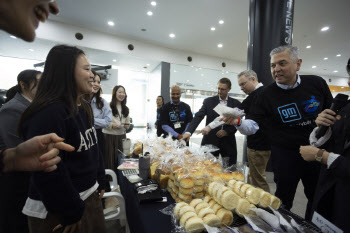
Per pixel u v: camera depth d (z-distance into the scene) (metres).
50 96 0.69
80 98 0.94
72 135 0.75
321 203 0.88
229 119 1.33
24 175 1.11
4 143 1.07
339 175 0.75
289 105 1.29
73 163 0.78
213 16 4.39
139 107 9.34
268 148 2.00
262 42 2.29
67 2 3.97
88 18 4.63
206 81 7.40
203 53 7.16
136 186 1.02
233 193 0.72
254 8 2.38
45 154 0.45
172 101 2.56
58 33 4.84
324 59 7.34
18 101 1.23
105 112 2.27
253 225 0.62
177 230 0.64
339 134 0.86
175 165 1.00
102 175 1.18
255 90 1.83
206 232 0.65
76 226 0.79
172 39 5.84
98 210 0.96
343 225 0.75
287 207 1.37
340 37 5.35
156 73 7.38
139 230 0.76
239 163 1.29
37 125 0.61
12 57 5.86
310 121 1.26
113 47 5.64
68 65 0.73
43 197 0.62
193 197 0.88
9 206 1.07
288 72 1.21
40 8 0.30
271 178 2.89
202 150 1.50
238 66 8.05
